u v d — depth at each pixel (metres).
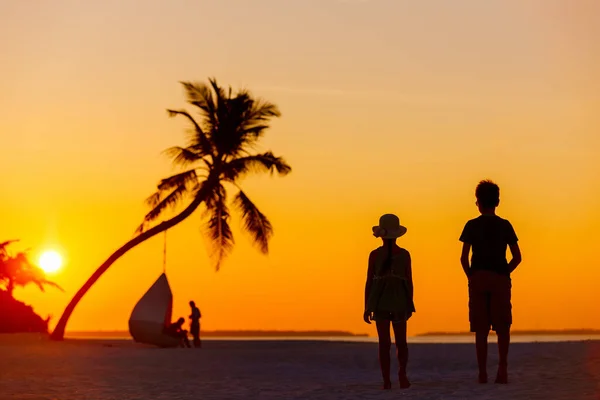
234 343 48.88
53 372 18.75
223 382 16.03
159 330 41.81
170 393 13.71
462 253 12.94
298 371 19.42
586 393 11.02
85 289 46.56
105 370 19.53
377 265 13.13
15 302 67.00
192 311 42.72
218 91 48.53
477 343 12.98
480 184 12.92
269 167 49.09
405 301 13.08
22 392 14.06
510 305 12.73
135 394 13.58
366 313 13.17
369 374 17.98
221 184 49.69
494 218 12.80
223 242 49.81
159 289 43.34
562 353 19.06
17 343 38.94
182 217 48.25
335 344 40.88
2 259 67.06
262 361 23.69
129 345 42.84
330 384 15.09
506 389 11.88
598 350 19.36
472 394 11.52
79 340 46.72
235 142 48.56
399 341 13.10
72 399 12.90
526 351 21.34
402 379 13.05
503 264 12.77
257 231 50.03
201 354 28.03
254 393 13.45
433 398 11.38
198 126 48.81
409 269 13.14
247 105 48.53
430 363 20.59
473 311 12.91
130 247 47.38
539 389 11.68
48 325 68.31
